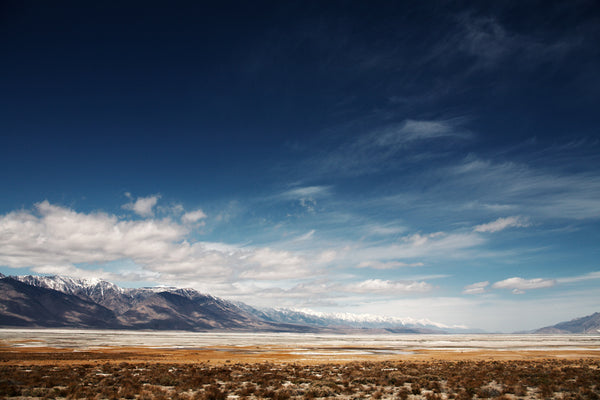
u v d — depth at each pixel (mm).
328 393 30391
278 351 97938
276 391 31438
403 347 127812
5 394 27047
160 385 35344
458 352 96188
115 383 34312
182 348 109938
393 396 30141
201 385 34844
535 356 79188
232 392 31031
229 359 70500
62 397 27656
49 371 42188
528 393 30672
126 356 74000
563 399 27906
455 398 28781
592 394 28625
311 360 68438
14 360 59469
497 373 43719
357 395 30406
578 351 97250
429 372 45188
